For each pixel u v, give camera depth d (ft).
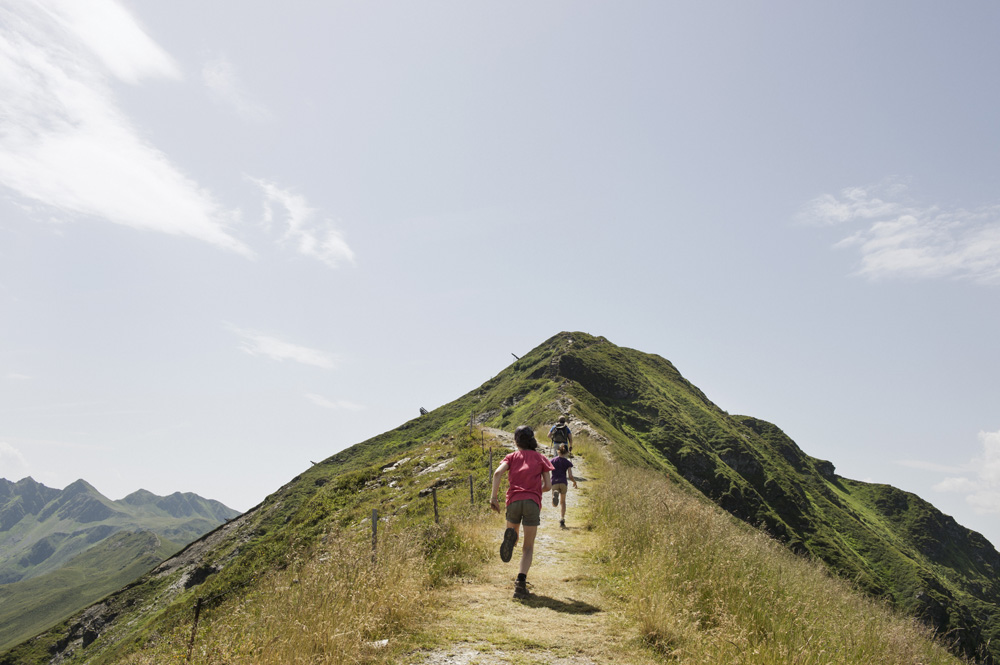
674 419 348.79
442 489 68.64
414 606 22.18
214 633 19.11
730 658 18.26
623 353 456.45
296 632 18.06
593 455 85.87
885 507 518.37
